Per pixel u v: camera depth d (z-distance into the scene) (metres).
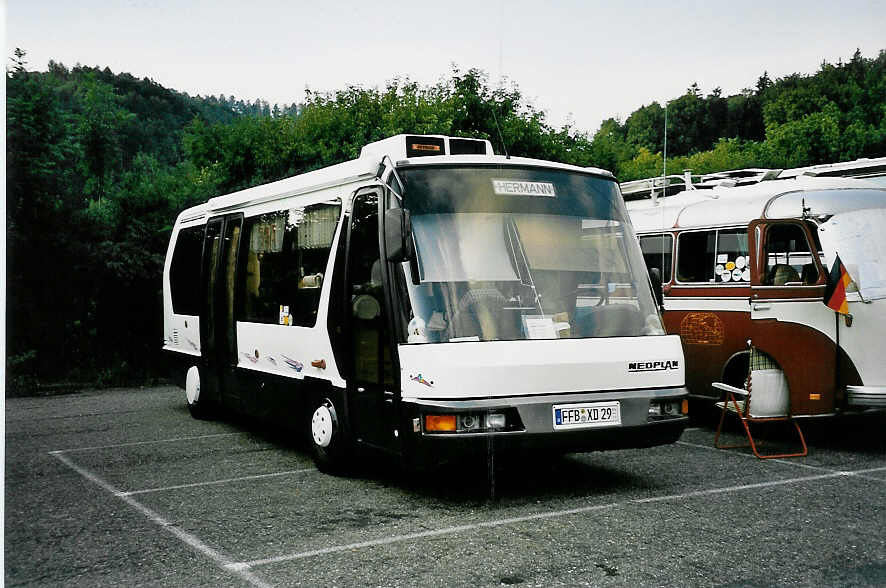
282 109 21.67
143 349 17.98
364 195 7.63
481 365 6.53
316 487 7.57
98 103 25.06
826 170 11.44
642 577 5.06
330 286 8.02
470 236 7.06
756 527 6.12
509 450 6.52
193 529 6.25
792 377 8.98
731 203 10.52
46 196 16.70
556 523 6.27
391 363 6.88
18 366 16.11
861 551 5.55
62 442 10.23
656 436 7.02
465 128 22.06
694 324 10.76
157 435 10.66
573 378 6.78
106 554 5.67
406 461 6.80
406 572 5.19
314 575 5.17
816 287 8.98
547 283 7.10
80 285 17.34
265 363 9.50
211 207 11.62
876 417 11.88
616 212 7.78
